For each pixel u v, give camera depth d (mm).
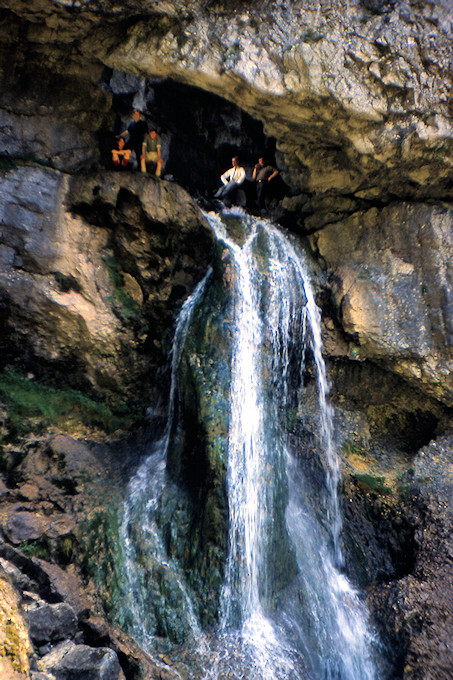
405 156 4910
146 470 5145
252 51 4285
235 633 4117
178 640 3982
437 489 5129
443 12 4027
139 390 5426
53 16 4234
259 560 4527
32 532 3932
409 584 4512
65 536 4035
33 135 5004
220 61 4379
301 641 4234
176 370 5266
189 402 5008
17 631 2461
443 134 4566
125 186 4996
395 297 5422
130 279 5172
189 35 4262
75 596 3678
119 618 3914
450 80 4301
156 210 5055
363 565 5043
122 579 4129
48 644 3088
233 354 5047
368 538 5199
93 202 4969
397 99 4469
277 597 4500
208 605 4172
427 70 4281
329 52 4254
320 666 4113
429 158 4844
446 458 5395
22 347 4973
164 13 4133
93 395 5301
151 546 4473
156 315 5340
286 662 3990
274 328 5469
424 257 5273
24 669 2314
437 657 3836
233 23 4148
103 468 4965
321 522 5242
